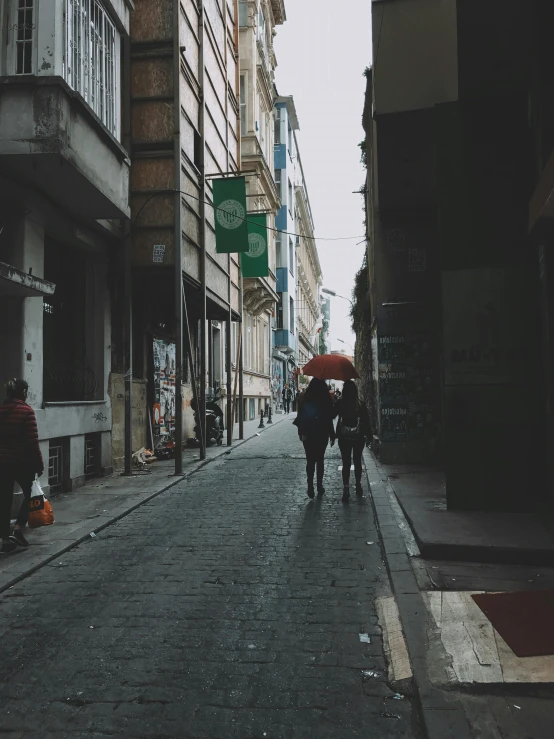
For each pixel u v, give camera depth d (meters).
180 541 6.85
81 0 9.04
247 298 28.08
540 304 7.33
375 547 6.41
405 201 11.67
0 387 8.48
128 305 11.96
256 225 17.17
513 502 7.32
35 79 7.77
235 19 19.12
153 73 12.18
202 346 14.41
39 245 9.13
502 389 7.36
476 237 7.50
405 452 12.29
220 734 3.10
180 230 11.94
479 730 3.02
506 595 4.77
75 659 3.97
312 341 72.06
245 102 27.45
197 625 4.47
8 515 6.39
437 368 12.24
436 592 4.90
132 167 12.13
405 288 12.38
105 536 7.21
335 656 3.94
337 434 9.02
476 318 7.43
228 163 17.53
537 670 3.56
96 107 9.76
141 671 3.79
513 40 7.56
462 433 7.44
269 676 3.69
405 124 9.84
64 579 5.63
